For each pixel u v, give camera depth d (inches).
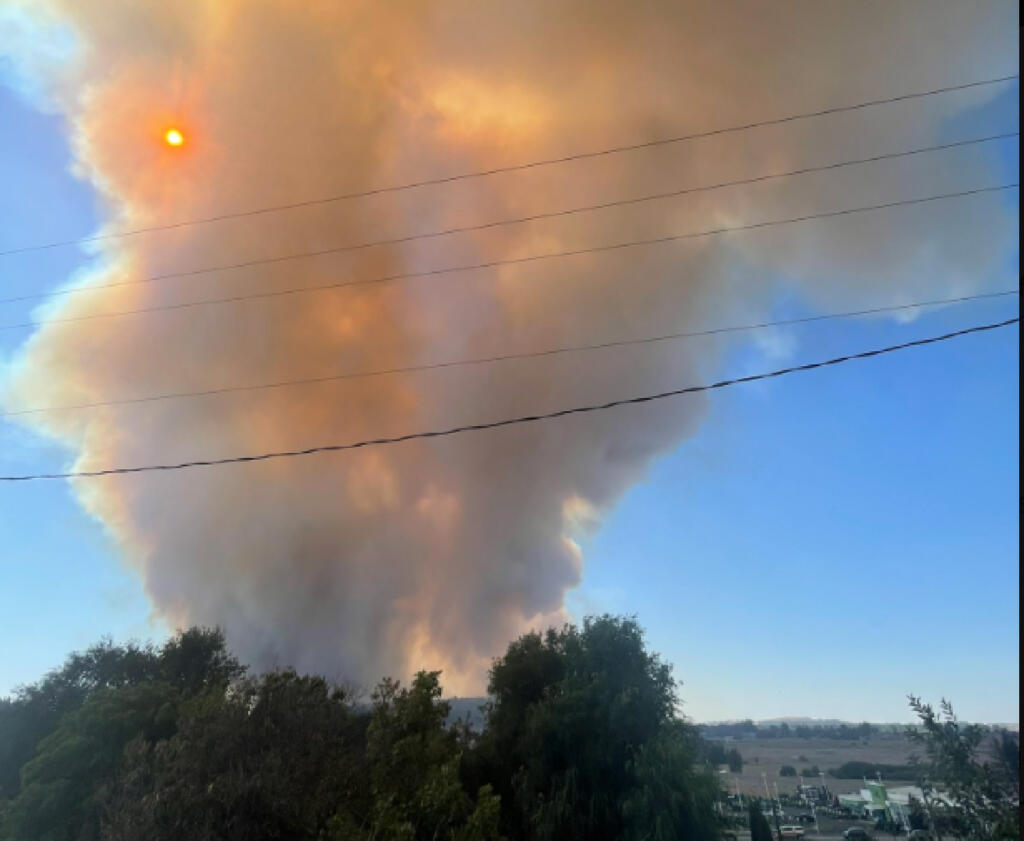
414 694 805.9
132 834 524.7
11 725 1330.0
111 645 1565.0
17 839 829.2
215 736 625.0
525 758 1139.9
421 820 689.0
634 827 959.6
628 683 1136.2
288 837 599.2
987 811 264.5
